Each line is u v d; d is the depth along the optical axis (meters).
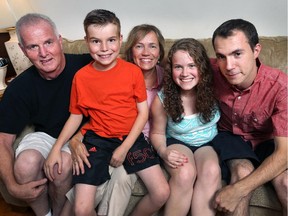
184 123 1.37
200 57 1.30
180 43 1.32
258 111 1.27
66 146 1.40
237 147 1.32
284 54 1.53
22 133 1.54
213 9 1.84
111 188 1.29
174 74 1.33
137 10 1.98
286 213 1.15
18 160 1.32
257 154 1.33
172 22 1.94
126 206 1.34
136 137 1.32
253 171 1.18
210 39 1.66
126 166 1.31
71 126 1.39
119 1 2.00
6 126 1.44
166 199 1.27
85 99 1.33
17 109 1.45
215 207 1.19
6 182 1.35
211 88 1.35
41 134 1.49
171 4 1.90
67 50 1.86
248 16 1.80
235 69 1.17
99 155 1.29
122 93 1.31
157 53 1.50
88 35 1.28
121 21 2.04
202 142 1.40
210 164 1.24
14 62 2.05
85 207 1.21
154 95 1.50
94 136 1.35
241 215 1.18
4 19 1.98
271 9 1.75
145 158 1.30
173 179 1.26
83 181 1.24
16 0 2.02
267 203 1.21
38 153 1.35
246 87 1.26
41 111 1.48
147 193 1.33
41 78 1.46
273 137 1.26
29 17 1.38
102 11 1.29
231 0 1.79
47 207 1.47
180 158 1.25
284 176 1.13
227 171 1.28
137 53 1.48
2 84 1.93
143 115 1.35
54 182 1.33
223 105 1.36
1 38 2.29
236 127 1.38
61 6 2.15
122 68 1.33
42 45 1.35
